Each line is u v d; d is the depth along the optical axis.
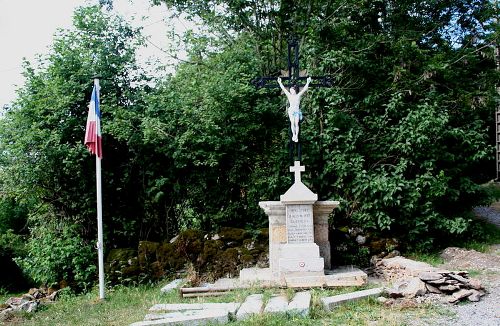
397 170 10.71
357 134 11.01
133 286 10.04
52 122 10.88
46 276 10.62
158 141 10.93
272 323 6.20
